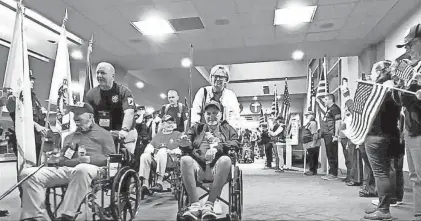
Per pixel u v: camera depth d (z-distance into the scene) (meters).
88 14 6.33
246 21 6.65
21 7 3.60
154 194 5.17
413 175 3.20
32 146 3.33
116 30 7.21
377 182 3.40
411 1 5.55
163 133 5.54
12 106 3.58
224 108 3.71
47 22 6.58
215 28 7.05
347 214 3.64
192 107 3.86
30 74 4.31
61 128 4.18
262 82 19.86
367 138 3.43
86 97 3.71
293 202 4.41
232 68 19.61
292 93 19.36
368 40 7.64
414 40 2.96
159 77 14.64
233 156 3.10
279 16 6.38
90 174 2.73
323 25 6.80
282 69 18.95
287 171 9.83
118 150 3.24
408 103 3.01
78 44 7.97
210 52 8.77
